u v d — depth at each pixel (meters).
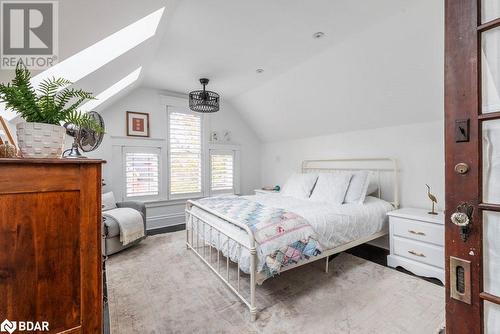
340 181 2.95
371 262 2.65
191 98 3.12
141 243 3.25
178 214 4.25
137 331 1.57
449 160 0.72
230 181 4.82
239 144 4.92
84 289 0.85
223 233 2.02
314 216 2.21
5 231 0.74
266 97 3.95
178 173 4.23
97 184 0.88
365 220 2.50
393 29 2.13
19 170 0.75
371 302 1.88
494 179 0.65
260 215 2.09
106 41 1.75
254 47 2.52
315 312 1.76
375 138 3.21
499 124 0.64
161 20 1.83
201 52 2.63
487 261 0.66
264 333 1.55
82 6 1.09
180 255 2.83
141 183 3.88
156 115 4.00
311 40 2.39
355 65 2.63
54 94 1.00
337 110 3.32
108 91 2.86
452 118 0.71
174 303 1.88
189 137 4.34
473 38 0.66
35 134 0.88
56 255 0.81
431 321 1.65
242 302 1.89
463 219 0.67
